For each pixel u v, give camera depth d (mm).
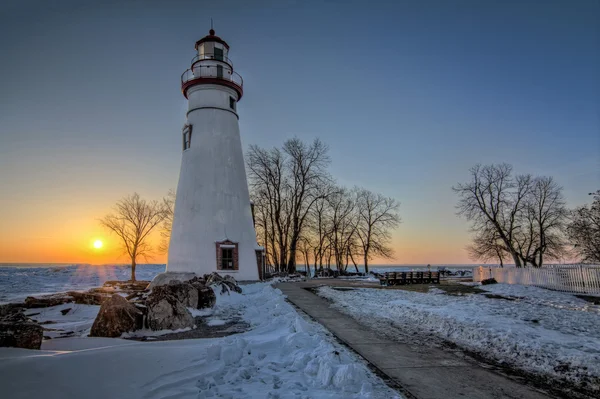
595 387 5973
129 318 9422
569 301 15375
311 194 41438
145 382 5184
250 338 8148
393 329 10234
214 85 26219
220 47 27609
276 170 41375
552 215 38000
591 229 22781
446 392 5684
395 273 25297
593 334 9109
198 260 23297
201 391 5109
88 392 4684
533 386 6027
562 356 7297
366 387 5477
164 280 22484
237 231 24594
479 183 38938
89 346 7312
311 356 6629
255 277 24688
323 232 52125
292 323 9500
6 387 4293
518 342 8250
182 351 6281
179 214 24812
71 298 16047
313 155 41812
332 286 22922
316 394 5172
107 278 59219
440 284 25094
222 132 25859
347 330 9883
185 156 25844
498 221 38281
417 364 7055
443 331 10008
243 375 5844
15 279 53344
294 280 30922
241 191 25891
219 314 12781
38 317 12812
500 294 18141
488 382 6172
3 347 5820
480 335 9078
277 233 45844
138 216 46531
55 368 4832
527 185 38562
